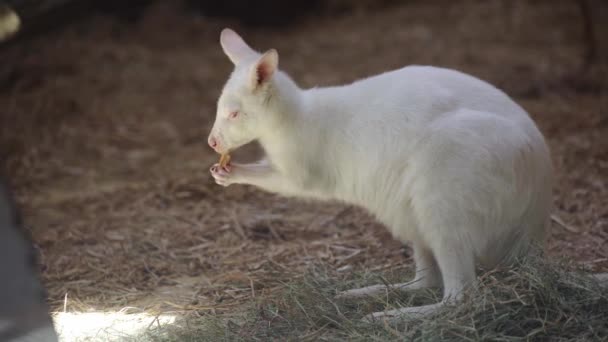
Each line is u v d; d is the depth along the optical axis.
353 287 7.75
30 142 13.23
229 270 8.76
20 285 5.82
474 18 21.28
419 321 6.61
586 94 14.95
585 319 6.40
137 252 9.37
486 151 6.63
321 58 18.52
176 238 9.78
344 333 6.58
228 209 10.71
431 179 6.77
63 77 16.19
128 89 16.09
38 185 11.90
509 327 6.32
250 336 6.74
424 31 20.41
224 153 7.52
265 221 10.13
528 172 6.88
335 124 7.39
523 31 19.89
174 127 14.30
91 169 12.52
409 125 6.97
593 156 11.66
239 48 7.90
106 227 10.21
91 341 6.93
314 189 7.70
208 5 21.53
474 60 17.59
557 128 13.00
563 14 20.77
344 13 22.80
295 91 7.53
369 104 7.29
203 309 7.63
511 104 7.11
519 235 7.14
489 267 7.25
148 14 20.70
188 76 17.11
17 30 11.02
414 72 7.38
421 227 6.96
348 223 10.05
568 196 10.34
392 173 7.09
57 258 9.25
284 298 7.36
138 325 7.28
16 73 15.85
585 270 7.21
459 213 6.71
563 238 9.09
